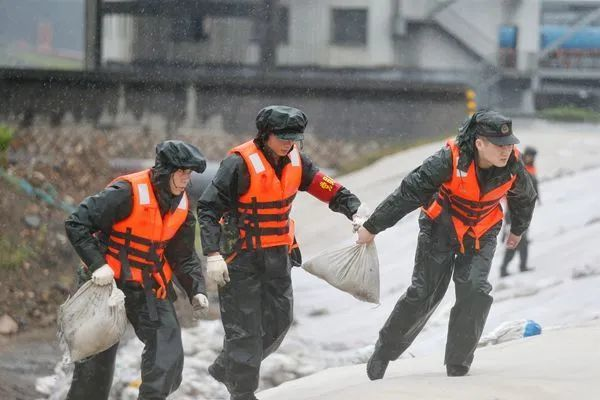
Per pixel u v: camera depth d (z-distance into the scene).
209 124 99.62
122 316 19.33
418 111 103.50
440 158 20.30
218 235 20.45
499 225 21.09
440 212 20.92
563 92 136.25
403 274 52.88
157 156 19.55
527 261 47.81
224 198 20.66
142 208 19.58
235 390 21.28
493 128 19.58
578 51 136.12
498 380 20.48
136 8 102.75
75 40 143.25
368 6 118.25
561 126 123.94
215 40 106.44
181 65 103.88
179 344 19.83
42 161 78.38
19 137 84.44
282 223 21.23
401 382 20.56
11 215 58.09
